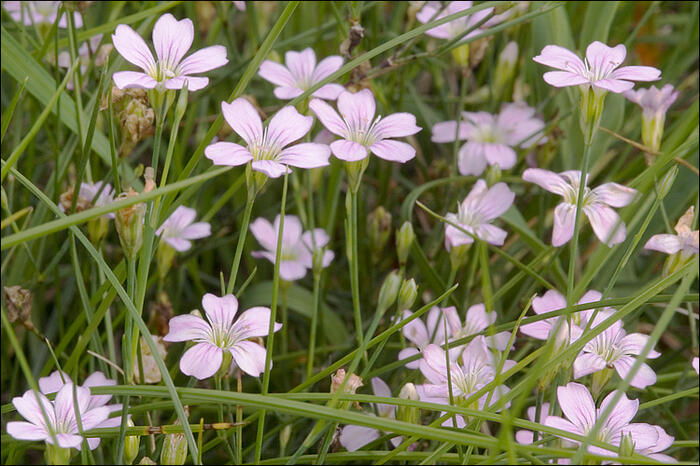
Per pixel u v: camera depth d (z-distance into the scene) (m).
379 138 0.27
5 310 0.28
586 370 0.26
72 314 0.32
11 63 0.30
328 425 0.27
